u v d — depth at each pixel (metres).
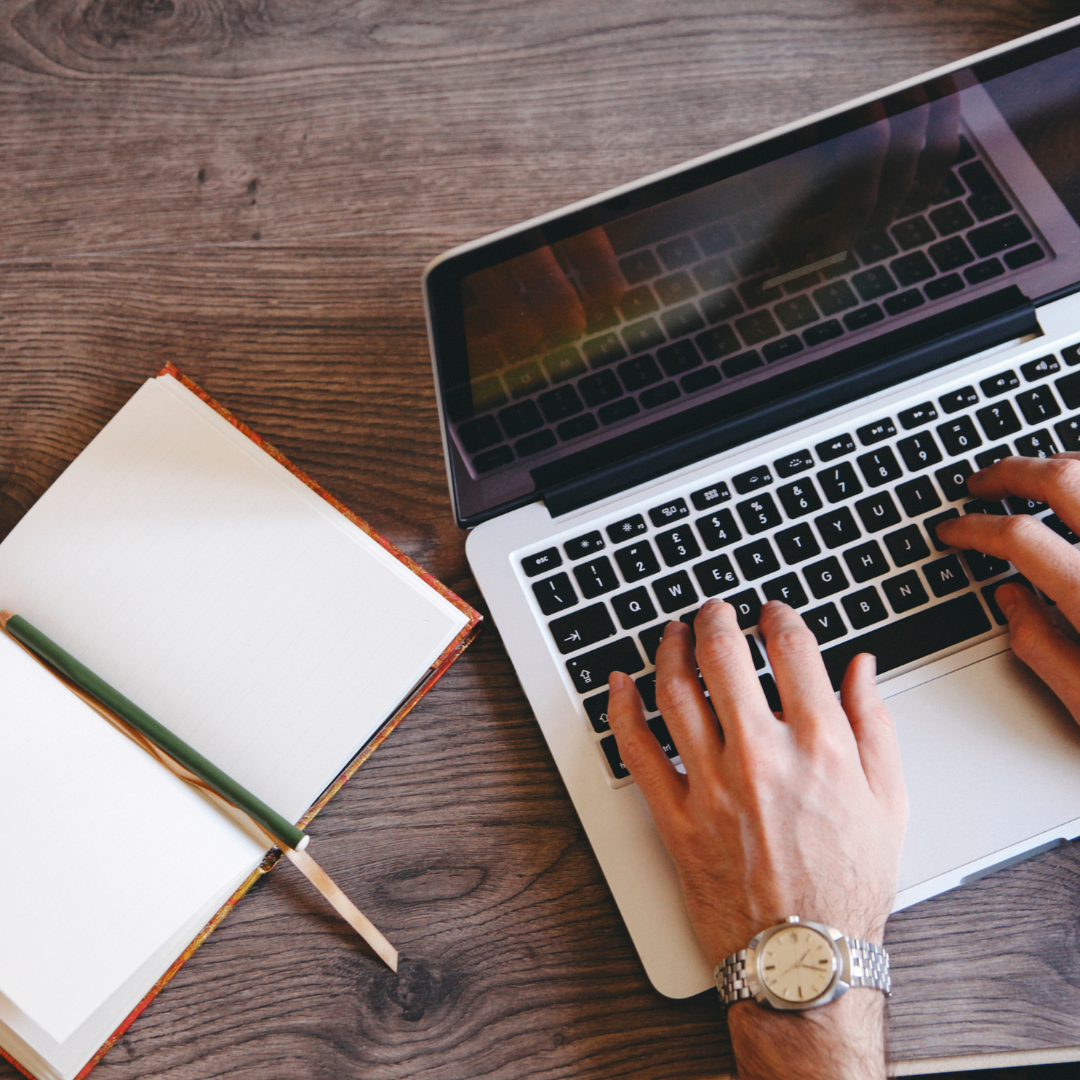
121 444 0.54
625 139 0.61
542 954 0.52
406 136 0.61
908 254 0.49
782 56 0.62
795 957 0.44
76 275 0.59
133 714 0.49
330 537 0.53
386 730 0.53
